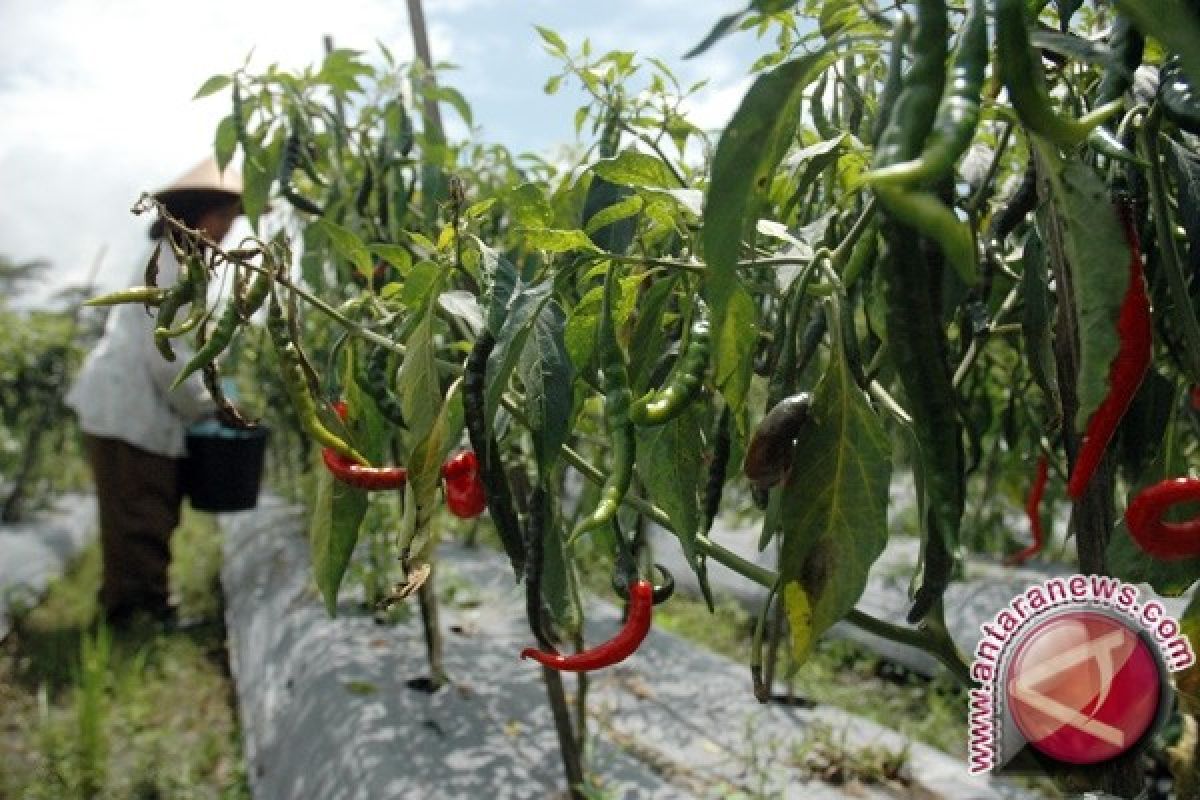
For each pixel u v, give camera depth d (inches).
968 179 57.4
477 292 64.5
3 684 199.9
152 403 222.1
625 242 56.4
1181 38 26.0
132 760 164.4
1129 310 33.6
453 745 125.0
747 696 150.6
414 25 129.6
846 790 120.8
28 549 307.3
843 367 37.2
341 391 71.6
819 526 37.3
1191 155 40.3
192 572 282.7
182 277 55.0
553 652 49.7
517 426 97.7
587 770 117.0
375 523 170.1
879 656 191.2
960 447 30.2
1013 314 63.8
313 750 133.9
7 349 394.9
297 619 181.2
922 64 24.5
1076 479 34.6
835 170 52.7
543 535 48.3
